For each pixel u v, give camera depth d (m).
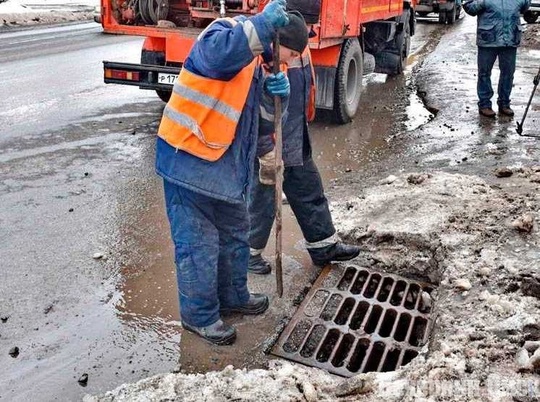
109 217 5.09
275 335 3.48
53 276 4.14
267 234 4.07
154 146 7.01
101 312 3.75
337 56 7.65
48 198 5.46
